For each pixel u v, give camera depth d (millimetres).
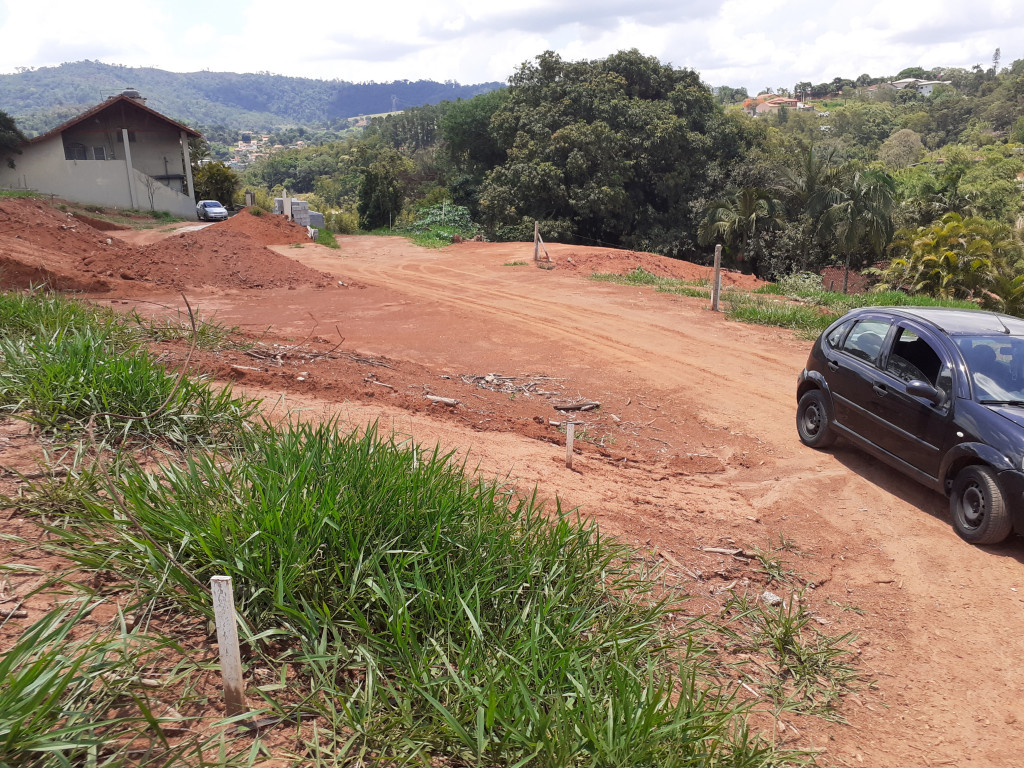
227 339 9508
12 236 17094
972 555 5656
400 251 31844
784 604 4922
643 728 2965
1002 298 27719
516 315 15508
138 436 5184
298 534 3773
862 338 7559
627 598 4383
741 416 9211
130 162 45344
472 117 54594
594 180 45031
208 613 3363
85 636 3164
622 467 7297
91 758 2506
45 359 5598
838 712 3902
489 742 2980
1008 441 5566
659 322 14883
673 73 50156
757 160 47219
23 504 4035
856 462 7684
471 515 4379
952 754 3633
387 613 3590
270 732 2938
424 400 8180
